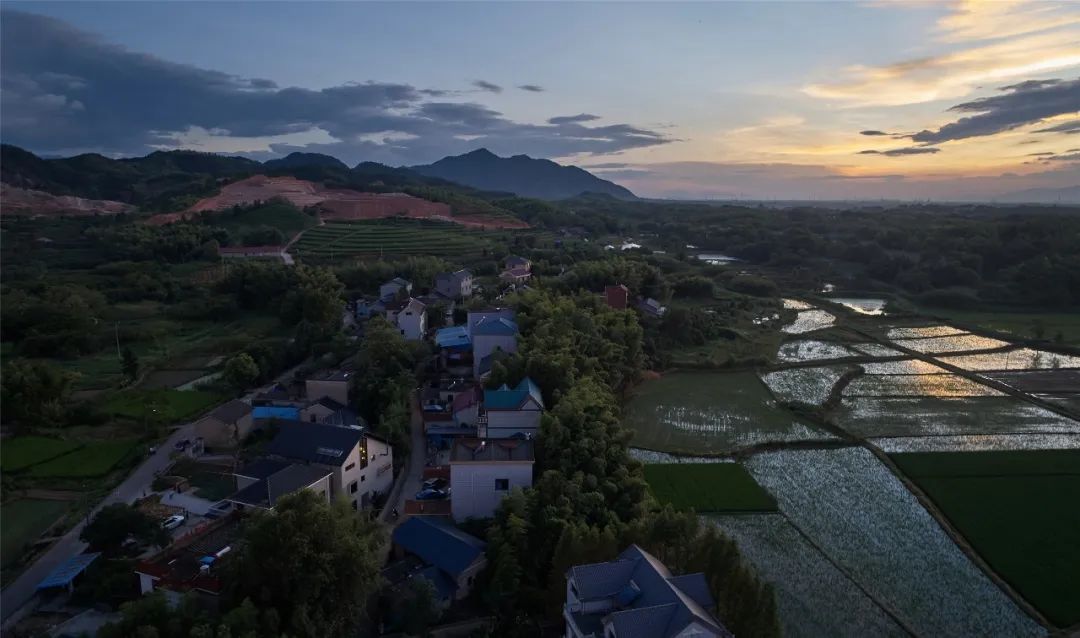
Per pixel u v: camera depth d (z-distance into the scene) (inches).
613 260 7480.3
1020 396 4579.2
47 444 3410.4
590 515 2511.1
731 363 5280.5
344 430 2891.2
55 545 2507.4
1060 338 5915.4
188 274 7175.2
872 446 3688.5
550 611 2121.1
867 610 2272.4
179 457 3225.9
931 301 7790.4
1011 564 2532.0
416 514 2719.0
